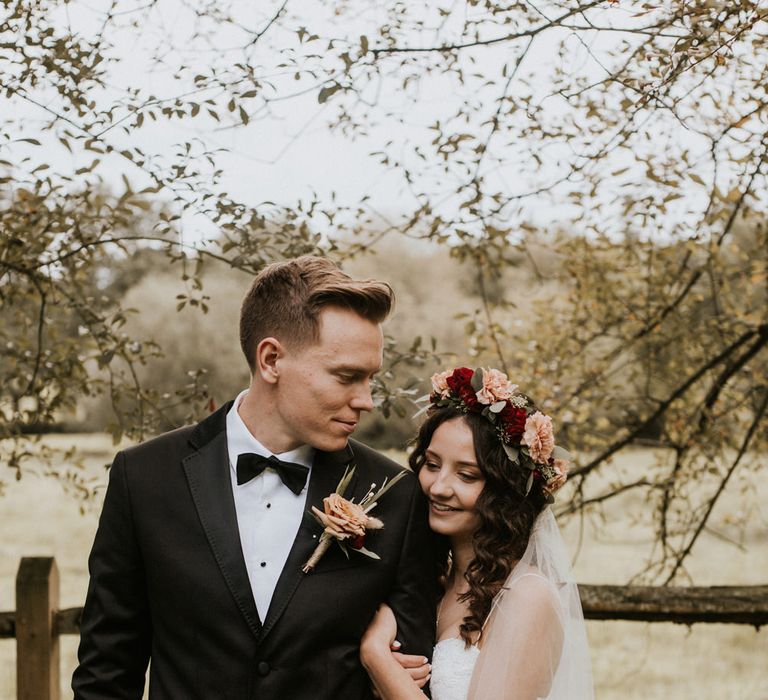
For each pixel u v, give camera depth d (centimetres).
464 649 224
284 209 297
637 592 312
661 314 418
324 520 197
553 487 237
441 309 1241
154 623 203
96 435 1038
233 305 1196
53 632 298
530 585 222
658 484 431
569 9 267
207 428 214
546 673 217
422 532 221
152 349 355
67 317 370
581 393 428
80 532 1076
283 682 193
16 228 309
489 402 228
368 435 977
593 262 409
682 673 657
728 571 818
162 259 1129
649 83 265
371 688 209
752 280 369
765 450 440
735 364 413
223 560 197
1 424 341
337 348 194
